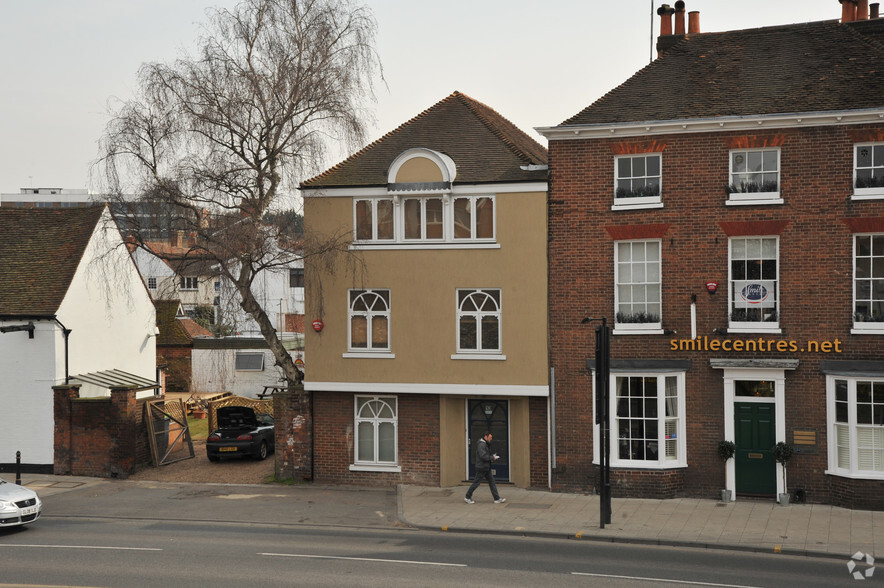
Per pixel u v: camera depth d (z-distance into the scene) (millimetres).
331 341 23734
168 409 29562
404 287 23266
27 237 29656
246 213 23359
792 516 19234
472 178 22844
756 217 20875
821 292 20469
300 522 19766
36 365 26859
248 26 23406
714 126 20938
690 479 21297
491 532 18453
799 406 20578
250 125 23125
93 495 23328
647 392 21391
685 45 24031
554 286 22266
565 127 21859
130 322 31938
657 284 21672
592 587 13844
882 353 20016
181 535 18406
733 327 20969
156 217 23547
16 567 15398
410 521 19375
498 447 23562
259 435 27938
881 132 19969
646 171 21734
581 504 20875
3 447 26938
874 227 20047
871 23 23062
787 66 22219
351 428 24109
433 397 23484
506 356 22578
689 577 14523
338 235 23500
